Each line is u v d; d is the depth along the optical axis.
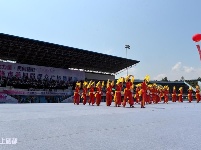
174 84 76.62
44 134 5.94
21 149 4.24
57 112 14.74
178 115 12.12
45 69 52.50
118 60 60.69
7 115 12.24
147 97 33.59
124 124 8.11
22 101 46.00
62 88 54.16
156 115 12.09
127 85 22.88
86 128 7.09
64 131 6.47
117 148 4.40
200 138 5.46
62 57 53.50
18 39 42.19
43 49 47.94
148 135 5.86
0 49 45.38
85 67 63.22
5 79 45.16
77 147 4.46
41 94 48.72
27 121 9.05
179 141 5.09
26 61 52.25
